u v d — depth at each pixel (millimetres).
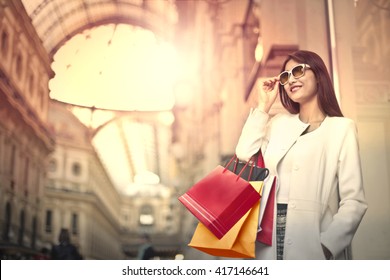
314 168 4145
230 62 6566
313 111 4297
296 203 4098
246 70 6445
